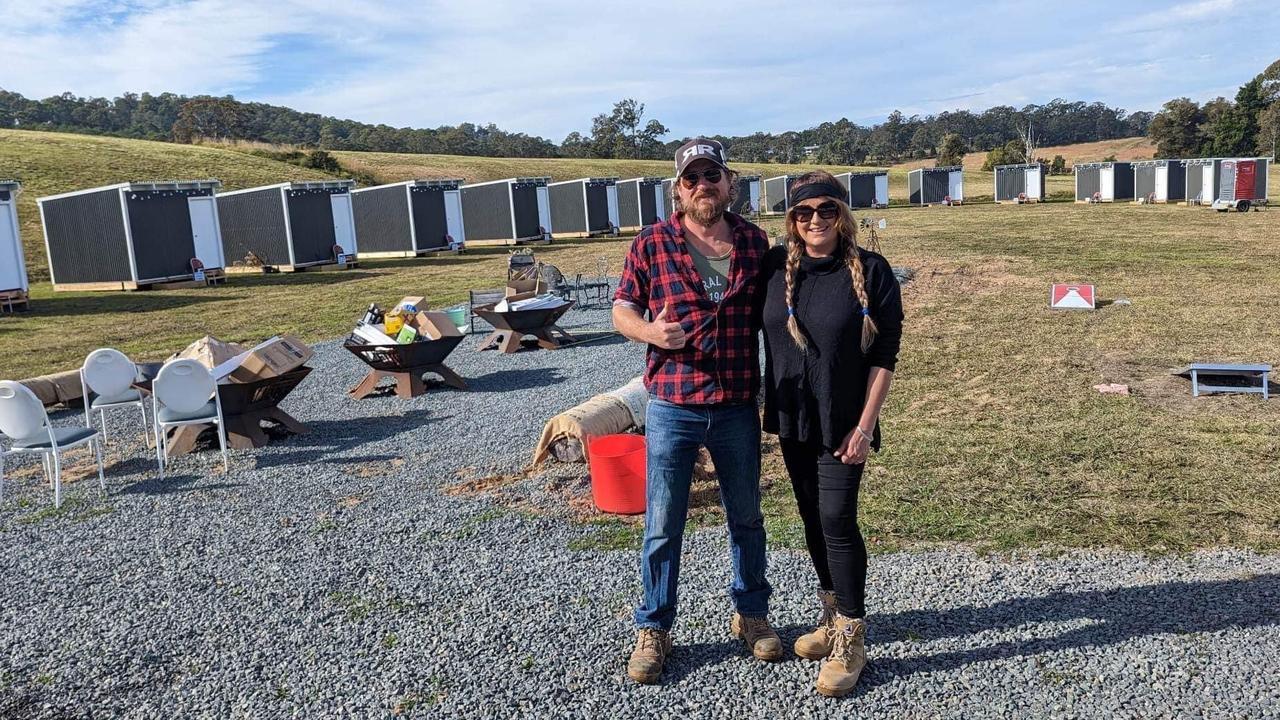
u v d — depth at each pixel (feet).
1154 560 13.29
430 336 28.14
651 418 10.10
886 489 17.10
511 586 13.29
